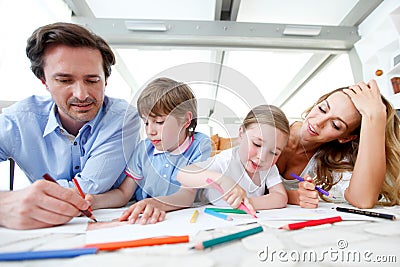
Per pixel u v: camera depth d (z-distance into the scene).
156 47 1.07
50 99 0.68
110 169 0.59
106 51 0.61
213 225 0.38
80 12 1.02
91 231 0.35
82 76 0.54
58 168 0.66
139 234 0.33
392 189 0.67
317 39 1.07
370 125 0.63
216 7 1.03
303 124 0.78
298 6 1.08
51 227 0.37
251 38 1.04
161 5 1.04
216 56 1.20
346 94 0.71
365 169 0.59
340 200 0.72
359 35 1.12
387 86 0.99
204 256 0.26
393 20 0.95
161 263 0.24
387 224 0.39
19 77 0.71
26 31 0.73
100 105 0.61
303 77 1.55
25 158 0.65
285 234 0.33
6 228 0.36
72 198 0.40
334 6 1.07
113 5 1.03
